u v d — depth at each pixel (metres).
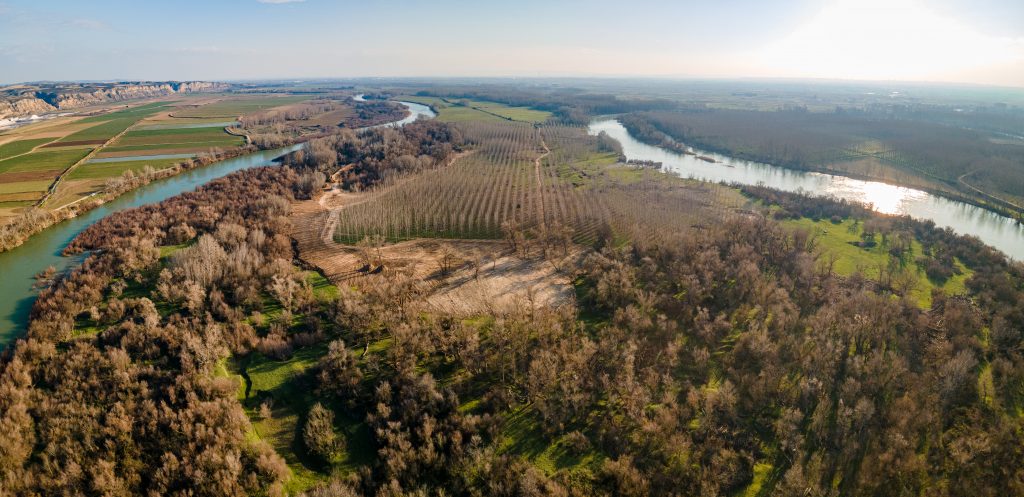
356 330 85.94
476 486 58.25
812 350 83.50
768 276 112.06
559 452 63.75
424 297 102.12
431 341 82.94
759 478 60.69
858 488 58.22
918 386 72.06
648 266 110.94
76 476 56.12
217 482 55.94
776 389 73.38
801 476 57.53
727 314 94.88
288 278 102.88
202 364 75.88
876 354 78.56
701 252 116.31
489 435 65.31
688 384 75.56
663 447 63.66
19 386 71.00
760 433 67.62
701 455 62.56
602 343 81.75
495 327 85.62
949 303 97.19
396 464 58.69
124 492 55.31
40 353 77.81
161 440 61.94
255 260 108.75
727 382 72.94
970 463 60.50
